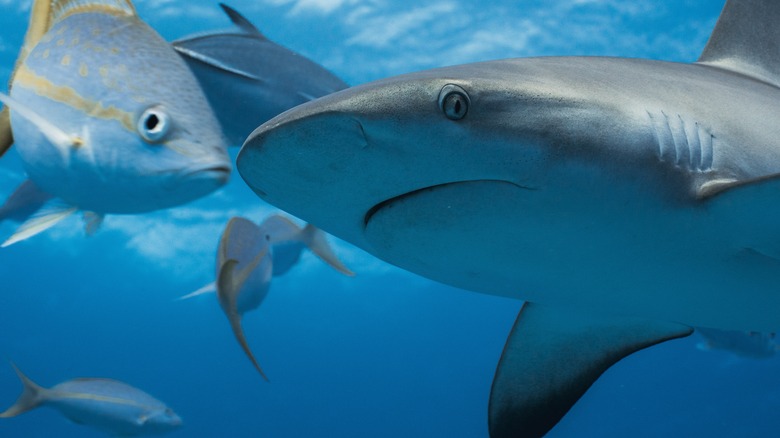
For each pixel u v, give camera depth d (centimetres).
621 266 194
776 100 230
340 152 159
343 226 187
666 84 205
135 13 238
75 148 220
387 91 158
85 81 222
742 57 286
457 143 163
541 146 170
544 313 277
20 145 229
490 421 289
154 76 228
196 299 3356
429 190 172
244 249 422
